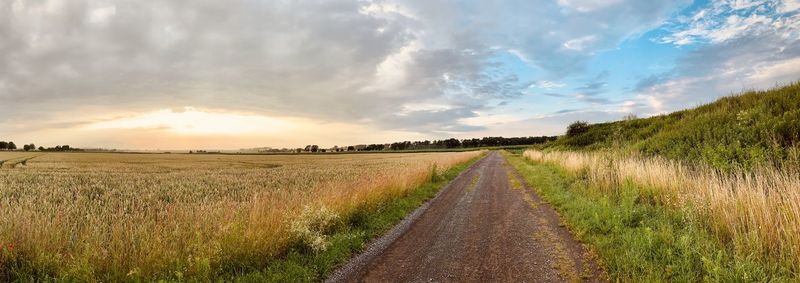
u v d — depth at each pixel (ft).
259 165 152.25
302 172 97.86
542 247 23.85
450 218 34.40
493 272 19.90
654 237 21.11
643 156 57.26
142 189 60.64
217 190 57.67
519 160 136.87
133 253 19.19
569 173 58.08
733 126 47.67
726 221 21.86
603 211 29.48
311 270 20.34
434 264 21.54
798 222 18.08
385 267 21.30
